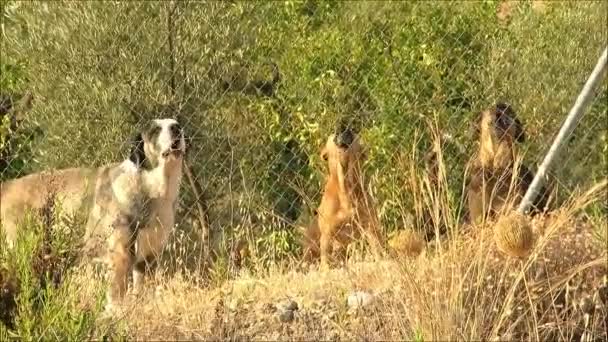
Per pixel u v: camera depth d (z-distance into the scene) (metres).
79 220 9.77
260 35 15.73
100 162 14.24
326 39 15.78
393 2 16.92
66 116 14.37
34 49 15.15
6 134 13.17
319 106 14.64
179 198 13.91
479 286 10.73
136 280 12.51
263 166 14.48
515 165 11.79
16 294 8.89
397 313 10.83
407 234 10.80
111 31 14.85
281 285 11.66
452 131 14.20
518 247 10.70
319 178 13.89
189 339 10.84
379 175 12.80
